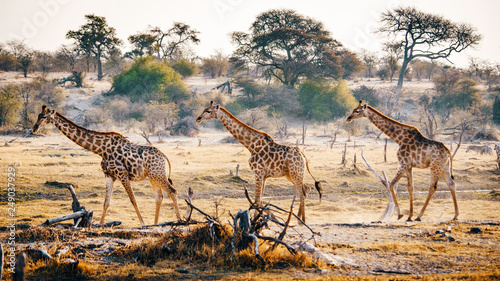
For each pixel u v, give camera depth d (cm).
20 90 5884
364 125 5481
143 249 777
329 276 670
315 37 7012
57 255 734
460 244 861
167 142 4266
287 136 4819
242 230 783
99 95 6956
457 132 5138
